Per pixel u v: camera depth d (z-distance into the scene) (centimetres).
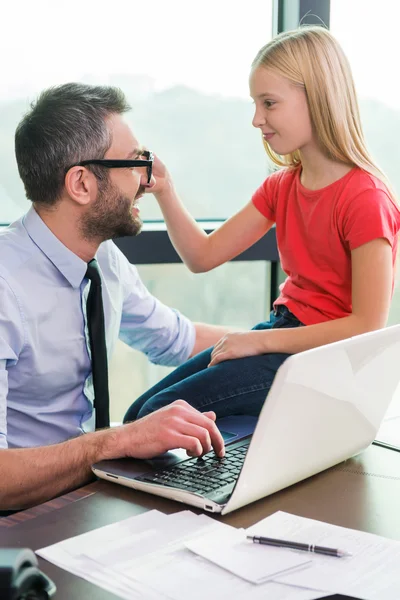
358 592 75
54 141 141
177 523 91
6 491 110
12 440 148
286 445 96
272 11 226
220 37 222
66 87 147
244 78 226
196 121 225
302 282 160
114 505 97
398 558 82
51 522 92
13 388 146
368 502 98
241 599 74
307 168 156
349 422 106
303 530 89
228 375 150
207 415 118
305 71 146
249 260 226
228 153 230
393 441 122
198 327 193
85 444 112
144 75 217
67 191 143
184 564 81
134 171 149
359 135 153
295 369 90
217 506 93
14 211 211
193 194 231
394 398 144
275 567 80
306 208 155
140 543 86
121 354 231
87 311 150
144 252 213
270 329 153
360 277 144
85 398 157
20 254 145
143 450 109
